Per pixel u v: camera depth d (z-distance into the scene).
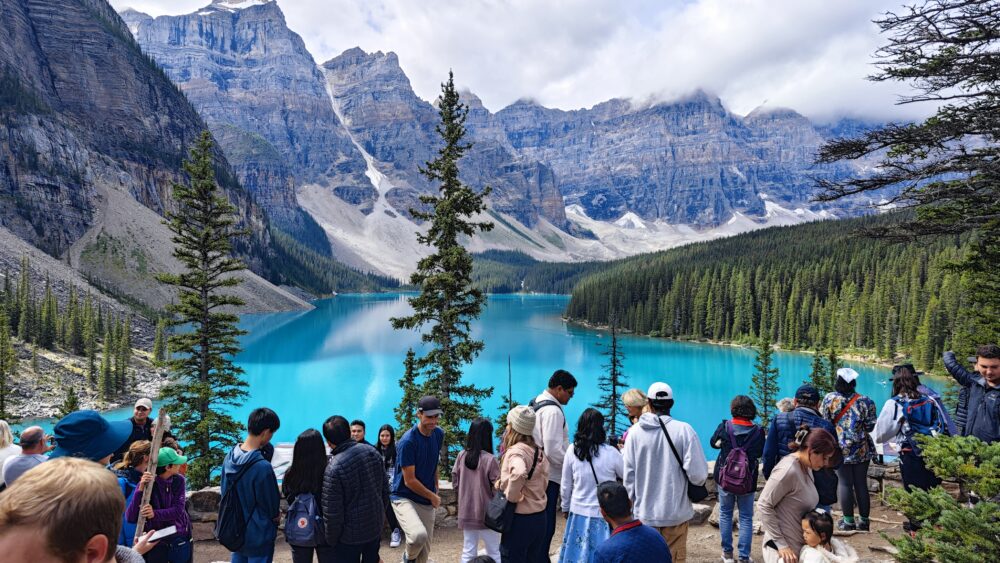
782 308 143.25
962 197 11.49
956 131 10.60
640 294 183.38
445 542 11.20
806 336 138.12
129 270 188.75
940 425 9.12
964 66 10.23
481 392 27.70
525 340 157.25
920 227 12.28
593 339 159.75
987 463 6.08
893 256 139.62
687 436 7.09
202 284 31.50
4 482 6.02
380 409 83.25
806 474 6.62
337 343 150.75
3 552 1.96
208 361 31.09
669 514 6.98
